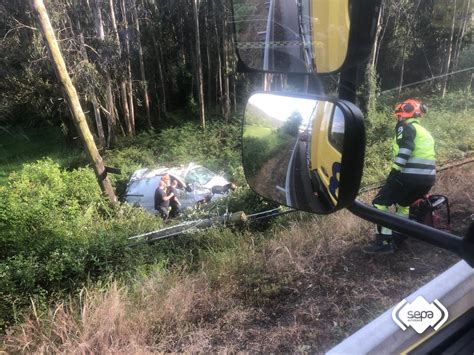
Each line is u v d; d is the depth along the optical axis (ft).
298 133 4.42
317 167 4.10
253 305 12.74
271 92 4.84
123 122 78.95
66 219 25.89
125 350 11.33
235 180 38.73
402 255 13.39
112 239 19.17
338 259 13.99
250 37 5.02
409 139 11.76
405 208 12.84
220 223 21.35
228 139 63.52
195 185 36.50
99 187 35.91
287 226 19.39
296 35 4.46
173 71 86.84
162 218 29.35
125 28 69.51
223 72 80.02
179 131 67.92
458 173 15.25
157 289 14.76
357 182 3.56
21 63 64.75
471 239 3.63
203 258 17.84
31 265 17.19
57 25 56.29
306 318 11.46
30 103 69.41
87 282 16.40
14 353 12.48
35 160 67.46
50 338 12.66
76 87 53.83
